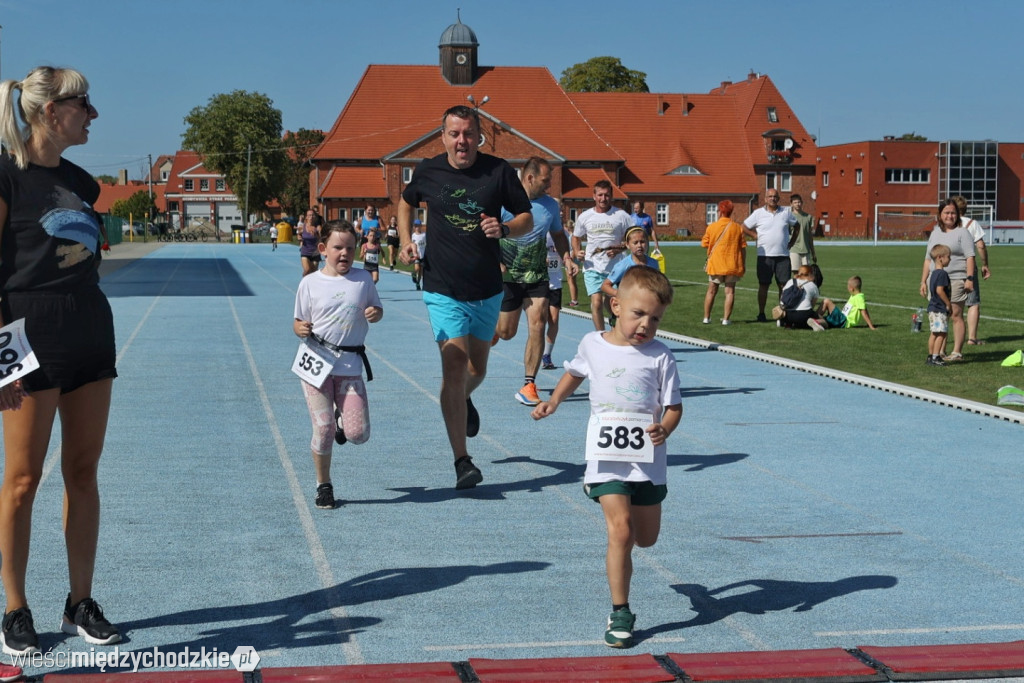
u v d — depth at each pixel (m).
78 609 4.70
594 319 13.29
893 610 5.11
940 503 7.15
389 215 87.00
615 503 4.74
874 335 17.73
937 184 98.06
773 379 13.02
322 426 6.88
